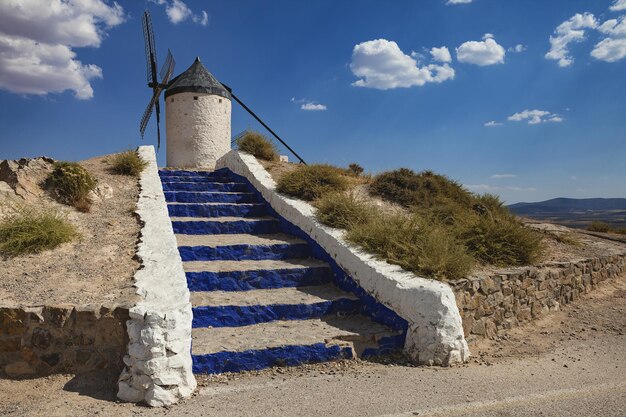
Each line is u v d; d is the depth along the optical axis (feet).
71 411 12.49
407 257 20.88
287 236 28.43
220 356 15.65
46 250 19.86
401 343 18.15
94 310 14.43
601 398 13.56
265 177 34.99
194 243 25.02
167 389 13.25
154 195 28.30
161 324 13.70
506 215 35.01
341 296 21.26
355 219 26.08
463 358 17.26
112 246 20.92
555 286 25.55
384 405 12.94
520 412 12.51
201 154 50.44
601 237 38.09
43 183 25.20
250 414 12.35
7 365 14.21
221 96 51.88
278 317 19.63
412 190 34.45
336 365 16.71
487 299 20.67
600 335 21.58
